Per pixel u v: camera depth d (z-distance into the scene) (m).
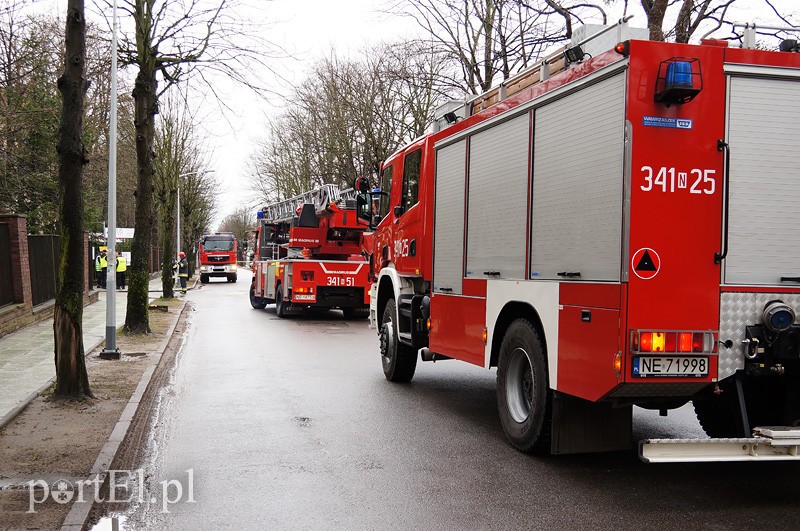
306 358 13.12
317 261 20.77
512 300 6.72
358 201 12.22
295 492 5.47
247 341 15.95
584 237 5.57
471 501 5.26
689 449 4.75
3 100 23.70
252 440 7.09
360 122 29.50
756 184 5.25
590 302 5.44
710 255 5.14
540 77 6.41
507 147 6.95
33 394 8.62
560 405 6.08
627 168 5.04
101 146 33.22
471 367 12.31
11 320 15.34
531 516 4.95
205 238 53.53
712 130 5.16
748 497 5.36
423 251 9.20
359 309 23.28
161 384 10.39
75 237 8.37
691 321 5.10
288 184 45.66
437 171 8.80
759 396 5.66
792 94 5.30
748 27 5.60
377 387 10.13
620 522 4.82
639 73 5.06
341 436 7.25
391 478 5.82
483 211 7.46
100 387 9.48
